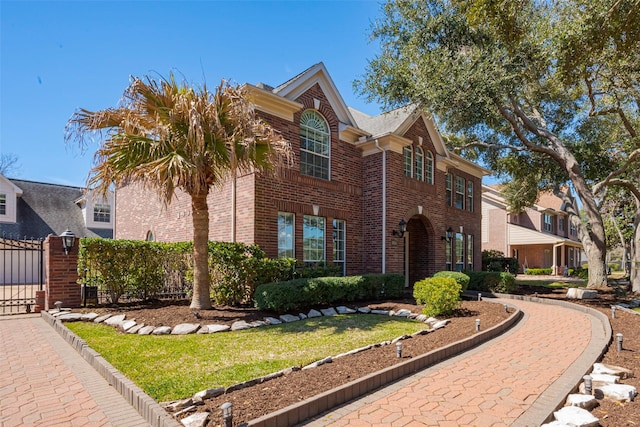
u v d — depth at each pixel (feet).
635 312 33.76
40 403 14.16
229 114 27.55
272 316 29.78
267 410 12.29
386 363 17.48
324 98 45.44
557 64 29.81
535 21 36.45
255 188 37.19
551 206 126.82
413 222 58.23
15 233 76.64
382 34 46.29
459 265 66.69
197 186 27.48
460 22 39.93
